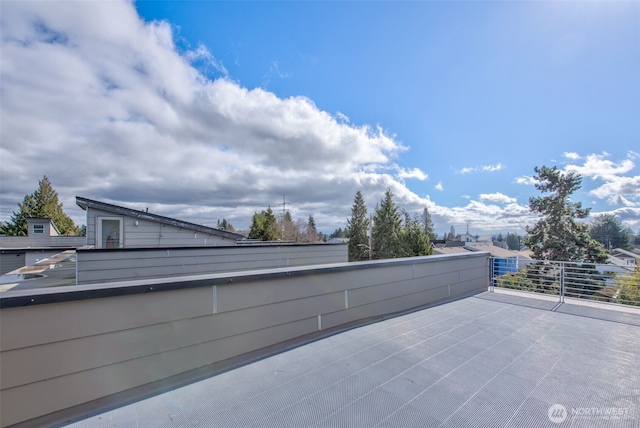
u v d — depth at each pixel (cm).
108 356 174
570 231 1620
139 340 185
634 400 180
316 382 201
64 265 767
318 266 298
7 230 2592
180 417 161
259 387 194
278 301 258
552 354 250
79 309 164
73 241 1659
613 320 350
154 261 481
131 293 181
